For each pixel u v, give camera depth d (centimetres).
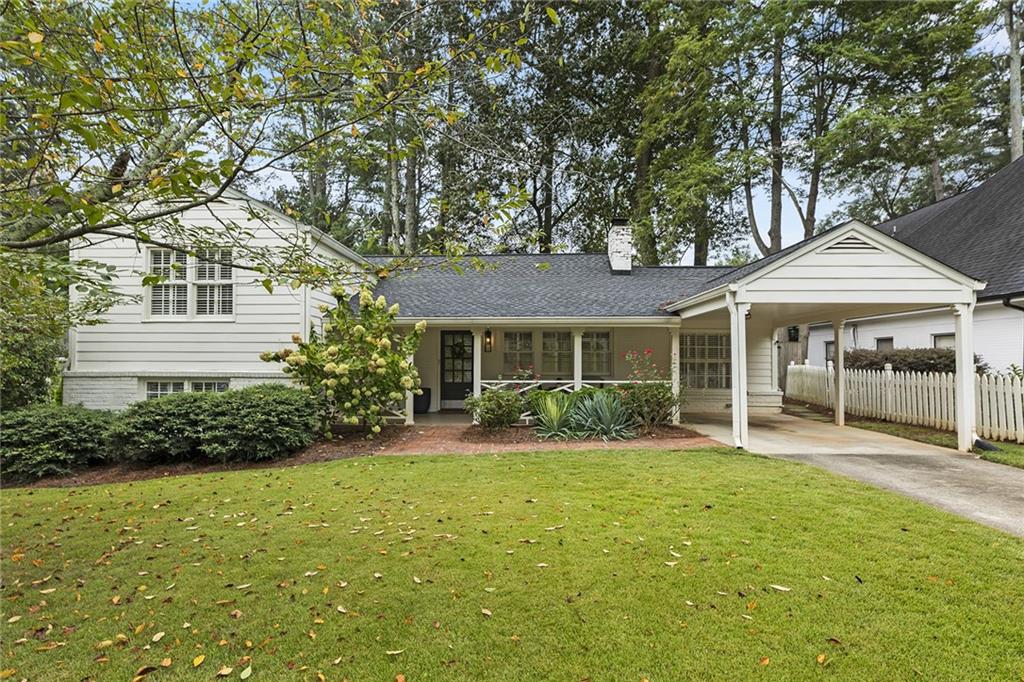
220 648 275
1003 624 282
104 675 254
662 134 1875
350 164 507
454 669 253
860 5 1641
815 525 431
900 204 2533
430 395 1350
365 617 303
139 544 425
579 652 265
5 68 301
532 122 1939
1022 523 438
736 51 1733
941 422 905
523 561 372
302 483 621
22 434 718
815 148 1666
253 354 1018
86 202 266
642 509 483
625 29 1964
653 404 964
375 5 435
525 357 1349
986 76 1897
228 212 1017
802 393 1562
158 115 335
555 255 1495
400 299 1191
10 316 558
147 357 1014
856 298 754
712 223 2095
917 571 344
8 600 332
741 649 264
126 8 310
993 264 1073
